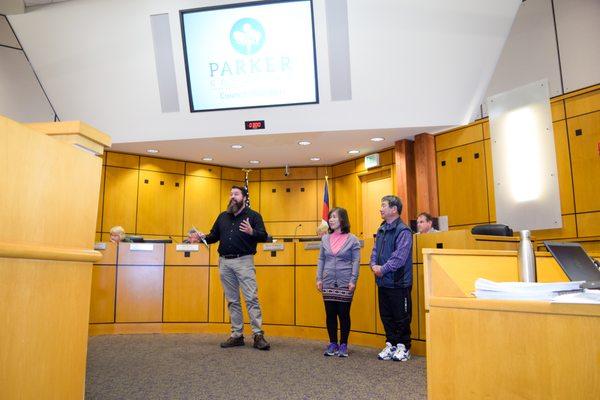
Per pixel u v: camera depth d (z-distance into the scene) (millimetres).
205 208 9367
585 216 5590
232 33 6605
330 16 6227
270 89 6918
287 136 7500
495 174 6574
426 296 1404
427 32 6156
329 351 3867
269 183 9789
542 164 6043
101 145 1603
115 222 8422
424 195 7383
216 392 2699
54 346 1306
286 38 6543
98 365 3486
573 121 5793
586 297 1117
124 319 5516
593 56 5684
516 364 1149
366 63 6512
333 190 9562
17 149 1144
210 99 7070
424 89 6695
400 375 3146
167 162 9094
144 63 6840
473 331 1245
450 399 1272
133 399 2547
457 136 7215
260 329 4230
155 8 6402
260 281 5391
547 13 6125
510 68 6461
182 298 5605
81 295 1457
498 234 4312
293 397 2602
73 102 7266
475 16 6031
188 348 4270
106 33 6582
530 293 1189
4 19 7098
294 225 9562
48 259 1265
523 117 6270
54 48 6746
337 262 3889
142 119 7434
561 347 1076
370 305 4582
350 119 7062
